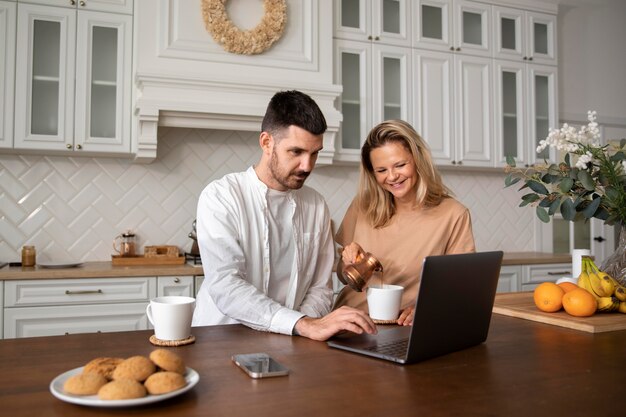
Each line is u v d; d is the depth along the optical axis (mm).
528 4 3912
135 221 3240
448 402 790
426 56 3607
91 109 2889
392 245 1759
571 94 4406
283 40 3152
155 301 1180
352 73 3436
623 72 4613
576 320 1369
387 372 943
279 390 837
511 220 4254
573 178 1536
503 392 838
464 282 1073
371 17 3473
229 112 2955
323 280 1751
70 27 2838
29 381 870
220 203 1523
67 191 3125
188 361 1002
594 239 4488
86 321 2666
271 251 1621
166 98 2865
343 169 3721
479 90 3760
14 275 2547
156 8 2893
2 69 2746
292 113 1396
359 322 1152
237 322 1539
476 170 4008
